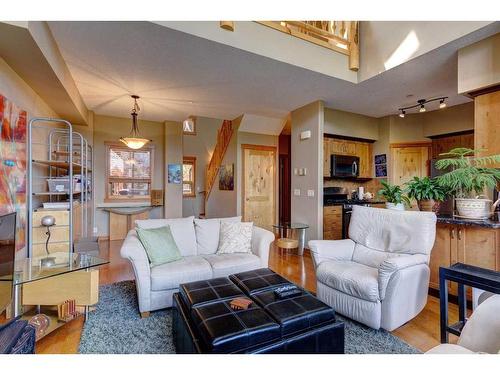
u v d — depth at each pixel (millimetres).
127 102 4660
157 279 2381
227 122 6793
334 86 3900
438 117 5289
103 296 2803
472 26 2572
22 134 2771
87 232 4996
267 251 2963
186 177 9461
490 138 2738
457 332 1835
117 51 2854
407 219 2486
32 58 2389
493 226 2342
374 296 2068
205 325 1480
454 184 2676
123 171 5891
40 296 2209
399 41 3221
